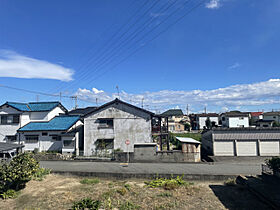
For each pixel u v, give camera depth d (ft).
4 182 31.71
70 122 79.92
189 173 41.34
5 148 47.14
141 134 67.97
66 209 26.25
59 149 74.38
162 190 33.19
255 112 193.77
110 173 41.57
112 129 69.26
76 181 39.24
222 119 147.43
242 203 27.22
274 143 60.03
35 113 84.02
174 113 196.65
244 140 61.57
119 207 26.78
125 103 69.46
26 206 27.22
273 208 25.11
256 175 37.24
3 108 80.84
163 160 56.39
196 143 59.36
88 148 69.21
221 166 49.39
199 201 28.37
